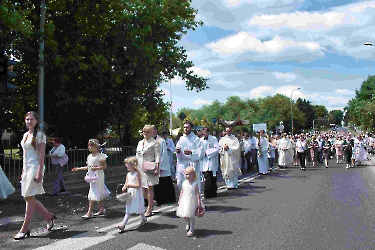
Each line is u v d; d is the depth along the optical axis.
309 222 6.85
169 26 21.50
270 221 6.93
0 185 8.92
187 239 5.70
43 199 9.86
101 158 7.44
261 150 17.06
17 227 6.61
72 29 18.27
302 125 107.31
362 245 5.43
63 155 10.80
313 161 22.30
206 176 9.85
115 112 21.27
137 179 6.47
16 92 19.41
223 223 6.78
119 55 19.84
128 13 20.25
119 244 5.43
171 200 8.19
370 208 8.15
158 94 25.02
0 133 19.23
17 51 17.81
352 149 20.00
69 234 6.03
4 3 12.95
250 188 11.73
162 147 8.10
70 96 18.70
